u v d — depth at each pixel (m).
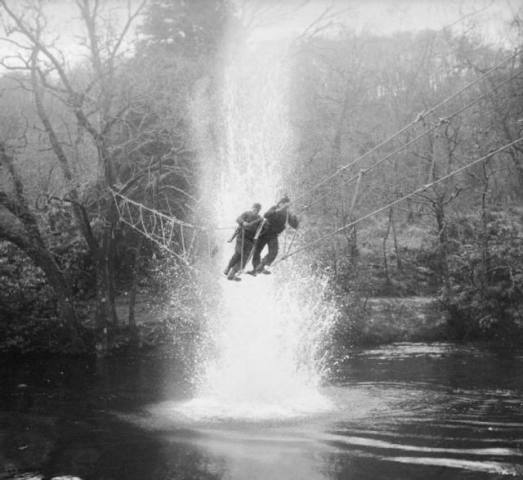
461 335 35.44
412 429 17.09
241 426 17.83
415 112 42.66
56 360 30.53
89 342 32.28
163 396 22.06
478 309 35.44
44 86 30.52
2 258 33.09
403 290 39.53
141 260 38.78
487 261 36.59
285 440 16.28
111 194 31.48
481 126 40.31
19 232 31.98
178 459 15.05
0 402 21.59
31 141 32.72
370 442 15.99
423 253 42.09
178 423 18.23
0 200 29.97
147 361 29.69
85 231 32.03
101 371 27.38
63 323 31.62
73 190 30.62
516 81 38.19
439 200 37.19
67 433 17.56
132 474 14.20
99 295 32.06
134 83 31.61
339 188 36.59
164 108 32.81
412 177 41.00
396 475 13.58
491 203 41.47
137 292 38.84
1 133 30.45
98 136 30.53
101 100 31.58
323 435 16.61
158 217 35.31
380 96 48.00
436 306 36.53
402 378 24.58
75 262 36.16
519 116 38.94
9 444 16.69
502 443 15.71
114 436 17.12
